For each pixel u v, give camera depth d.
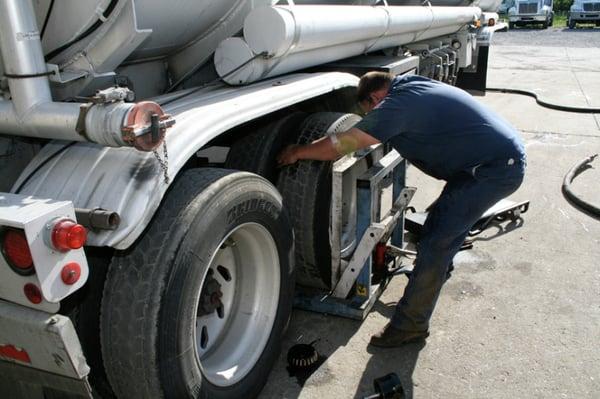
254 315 2.73
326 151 2.88
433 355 3.07
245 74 3.04
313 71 4.20
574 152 6.92
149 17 2.59
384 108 2.78
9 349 1.93
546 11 27.36
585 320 3.39
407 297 3.03
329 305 3.39
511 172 2.86
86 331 2.24
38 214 1.68
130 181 2.02
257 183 2.50
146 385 2.10
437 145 2.85
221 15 3.08
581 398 2.74
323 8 3.47
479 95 10.84
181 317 2.11
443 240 2.91
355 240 3.53
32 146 2.50
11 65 2.00
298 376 2.91
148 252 2.09
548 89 11.30
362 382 2.86
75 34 2.27
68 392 2.00
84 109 1.88
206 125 2.29
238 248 2.69
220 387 2.42
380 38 4.57
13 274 1.75
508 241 4.49
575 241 4.48
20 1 1.98
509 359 3.03
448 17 6.66
